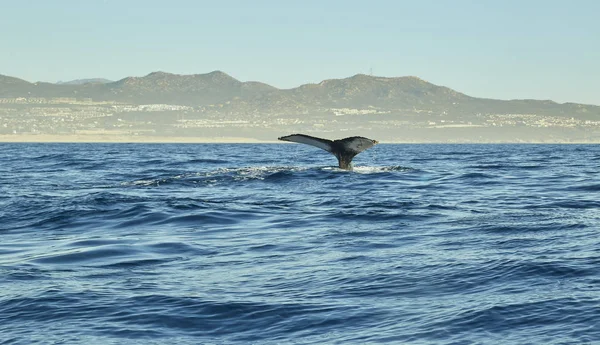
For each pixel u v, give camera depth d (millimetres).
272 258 13781
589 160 70500
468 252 13758
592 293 9992
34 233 18016
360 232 17203
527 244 14484
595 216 19531
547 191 29328
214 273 12367
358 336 8562
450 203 23922
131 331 8961
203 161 66750
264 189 28547
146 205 22391
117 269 12867
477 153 110000
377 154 102500
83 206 22453
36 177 40000
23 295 10758
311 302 10133
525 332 8375
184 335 8812
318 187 29266
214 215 20641
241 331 8922
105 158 76250
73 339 8680
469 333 8453
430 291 10688
